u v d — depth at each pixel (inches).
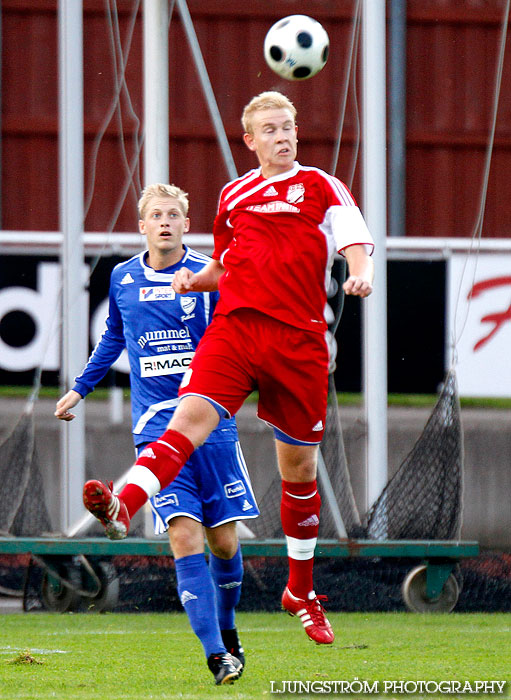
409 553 985.5
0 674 587.8
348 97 1726.1
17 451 1127.6
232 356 505.0
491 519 1646.2
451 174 1771.7
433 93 1765.5
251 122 527.2
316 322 514.9
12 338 1440.7
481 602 1064.2
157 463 483.5
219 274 546.9
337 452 1128.8
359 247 498.0
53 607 1010.7
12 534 1070.4
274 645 743.7
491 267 1444.4
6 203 1742.1
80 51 1170.6
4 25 1737.2
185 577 550.0
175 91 1732.3
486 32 1770.4
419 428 1667.1
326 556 984.9
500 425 1686.8
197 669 613.3
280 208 513.3
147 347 610.2
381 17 1141.7
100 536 1098.1
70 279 1150.3
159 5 1075.3
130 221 1718.8
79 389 645.3
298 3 1737.2
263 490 1585.9
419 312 1435.8
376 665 636.1
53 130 1749.5
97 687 539.2
